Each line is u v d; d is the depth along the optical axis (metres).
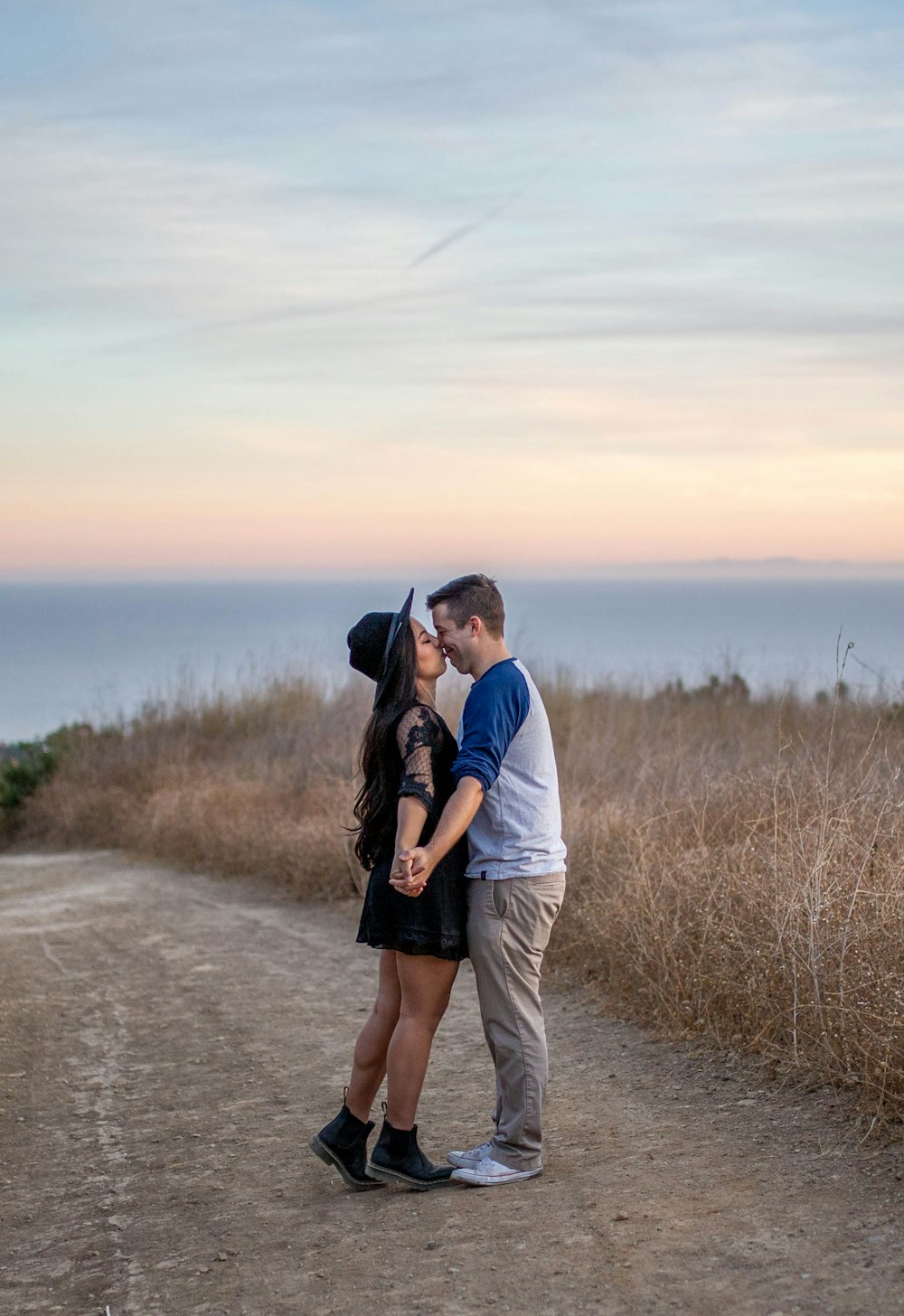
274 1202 3.93
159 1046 6.05
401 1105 3.82
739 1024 5.00
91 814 15.66
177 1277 3.44
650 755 10.46
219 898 10.21
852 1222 3.27
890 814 5.70
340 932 8.54
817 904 4.69
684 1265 3.12
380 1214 3.70
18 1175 4.43
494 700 3.62
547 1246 3.31
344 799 10.82
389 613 3.88
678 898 5.70
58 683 167.00
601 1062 5.06
